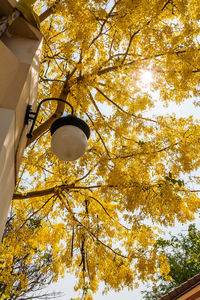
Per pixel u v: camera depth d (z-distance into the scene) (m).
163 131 4.48
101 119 4.59
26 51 2.11
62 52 4.48
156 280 4.23
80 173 4.43
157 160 4.33
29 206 5.10
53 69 5.23
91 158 4.62
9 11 2.12
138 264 4.24
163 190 3.77
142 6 3.56
